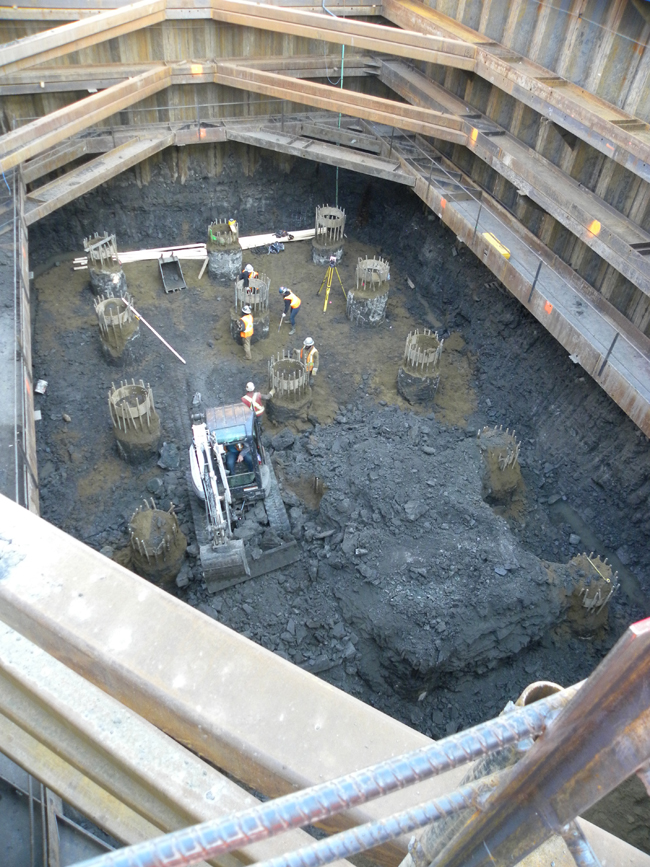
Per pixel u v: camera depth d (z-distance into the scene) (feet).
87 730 5.65
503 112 59.47
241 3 57.26
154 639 5.08
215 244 66.39
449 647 36.83
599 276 52.19
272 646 38.24
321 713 4.93
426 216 70.49
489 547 40.45
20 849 14.26
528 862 4.58
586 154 50.39
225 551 40.32
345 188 77.00
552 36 50.44
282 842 5.49
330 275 68.85
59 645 5.18
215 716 4.83
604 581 41.37
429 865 4.47
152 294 66.44
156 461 50.39
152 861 2.96
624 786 26.00
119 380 56.54
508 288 54.24
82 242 71.46
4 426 35.17
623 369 43.45
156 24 64.08
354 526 41.65
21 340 40.50
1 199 54.70
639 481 46.52
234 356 59.57
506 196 61.31
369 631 37.93
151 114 70.13
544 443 53.42
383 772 3.28
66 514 46.80
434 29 60.95
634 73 44.27
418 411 55.93
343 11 68.28
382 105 61.11
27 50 46.42
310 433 52.65
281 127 72.64
